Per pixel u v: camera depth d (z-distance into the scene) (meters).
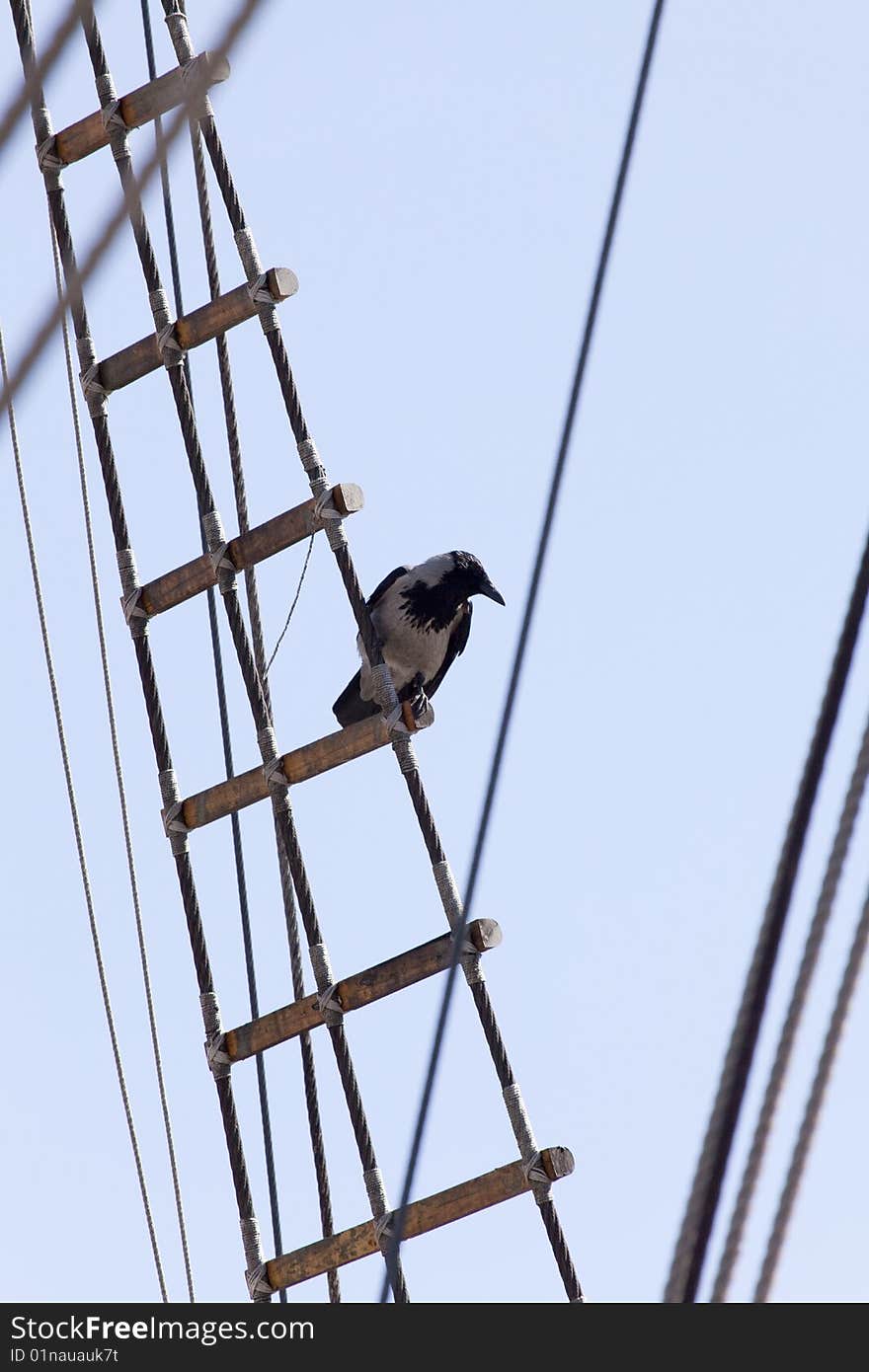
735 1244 5.98
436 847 13.73
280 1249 14.91
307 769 14.25
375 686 14.13
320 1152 14.30
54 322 5.46
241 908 15.85
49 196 15.59
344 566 14.30
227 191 15.00
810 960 6.19
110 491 15.27
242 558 14.66
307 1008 13.88
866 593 6.49
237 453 16.39
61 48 5.32
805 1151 6.20
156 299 15.11
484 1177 12.91
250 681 14.52
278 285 14.56
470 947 13.23
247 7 5.12
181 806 14.72
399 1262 13.04
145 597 15.05
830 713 6.39
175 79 14.98
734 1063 6.12
